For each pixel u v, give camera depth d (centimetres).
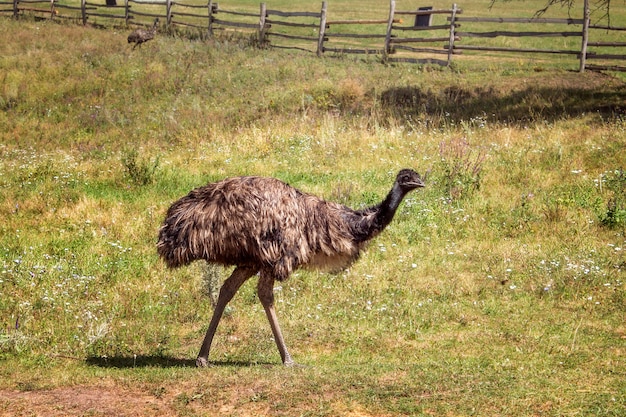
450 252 1588
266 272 1014
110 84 3253
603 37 4325
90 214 1780
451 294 1395
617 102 2756
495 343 1173
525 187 1964
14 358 1068
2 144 2594
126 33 4203
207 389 904
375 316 1300
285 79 3269
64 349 1122
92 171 2144
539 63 3569
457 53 3578
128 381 943
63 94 3145
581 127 2417
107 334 1190
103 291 1371
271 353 1143
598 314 1302
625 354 1105
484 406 855
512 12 5388
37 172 2131
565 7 5581
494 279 1462
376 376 957
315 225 1023
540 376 982
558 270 1481
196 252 992
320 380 930
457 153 2153
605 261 1530
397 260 1561
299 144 2372
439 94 2983
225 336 1218
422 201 1856
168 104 3030
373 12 5541
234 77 3309
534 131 2438
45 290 1347
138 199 1914
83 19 4578
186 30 4316
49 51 3666
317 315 1293
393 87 3058
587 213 1783
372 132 2486
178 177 2092
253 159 2258
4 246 1575
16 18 4594
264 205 996
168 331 1233
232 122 2742
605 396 895
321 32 3841
